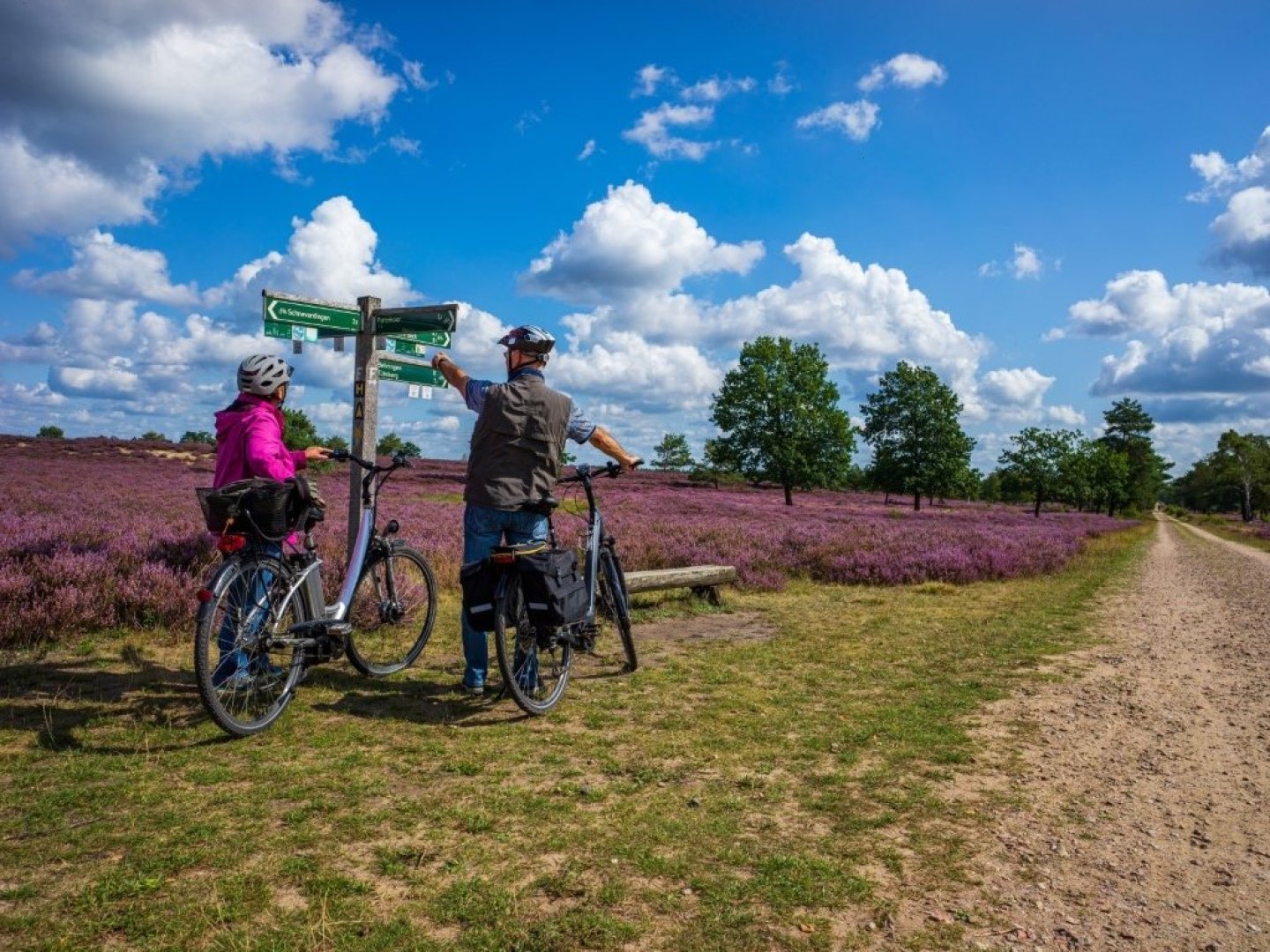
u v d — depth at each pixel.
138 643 5.22
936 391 48.06
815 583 10.87
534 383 4.31
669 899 2.30
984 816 3.05
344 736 3.64
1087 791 3.40
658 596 8.60
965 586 11.26
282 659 4.02
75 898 2.16
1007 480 50.09
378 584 4.92
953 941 2.16
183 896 2.19
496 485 4.23
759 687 4.94
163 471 27.67
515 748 3.60
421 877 2.37
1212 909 2.41
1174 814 3.19
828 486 41.31
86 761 3.19
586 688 4.75
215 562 6.63
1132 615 9.09
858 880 2.48
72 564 5.81
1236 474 95.12
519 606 4.11
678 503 25.61
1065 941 2.19
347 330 5.91
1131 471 101.19
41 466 25.52
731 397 40.50
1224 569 18.09
